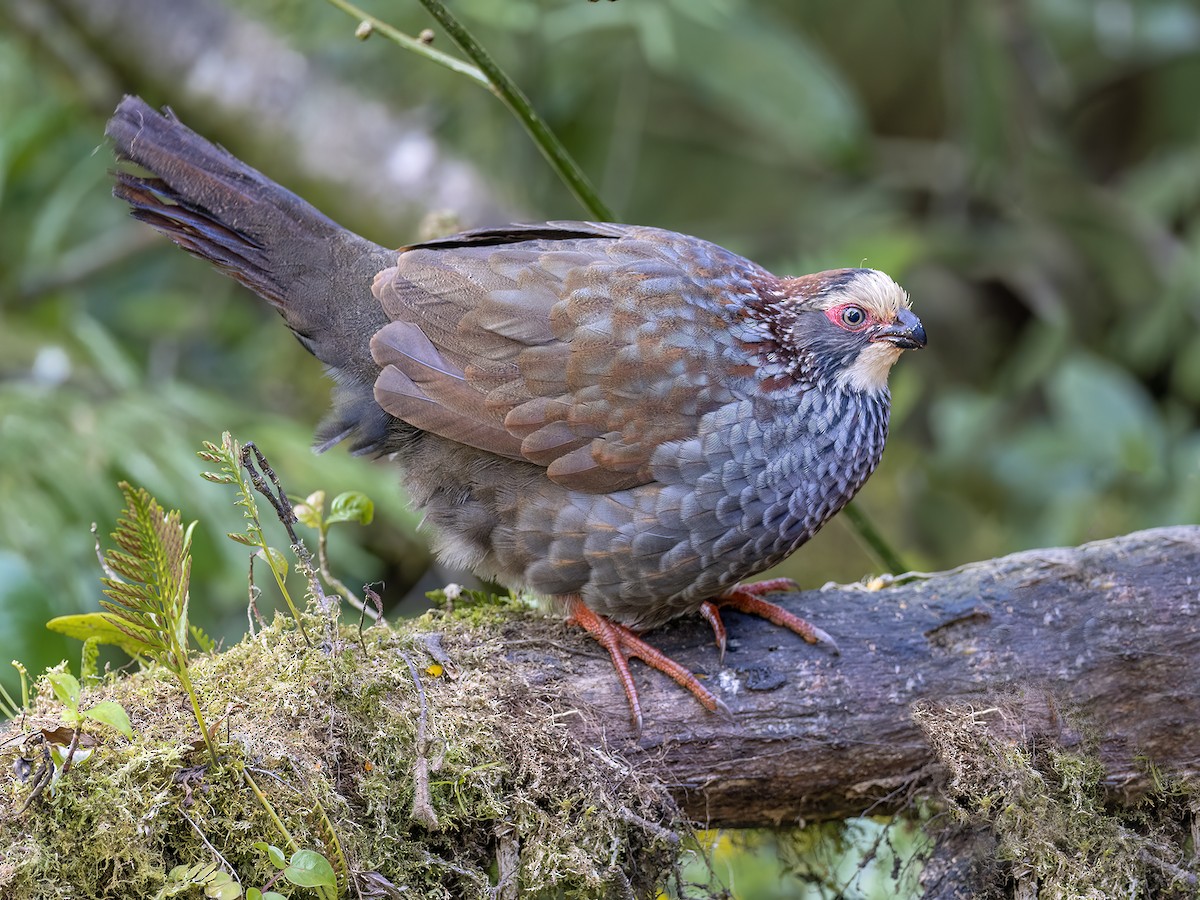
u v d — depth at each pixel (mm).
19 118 13320
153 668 6527
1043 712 7078
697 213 15984
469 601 7914
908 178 15383
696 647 7371
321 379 13648
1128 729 7082
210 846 5859
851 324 7652
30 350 13008
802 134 13031
